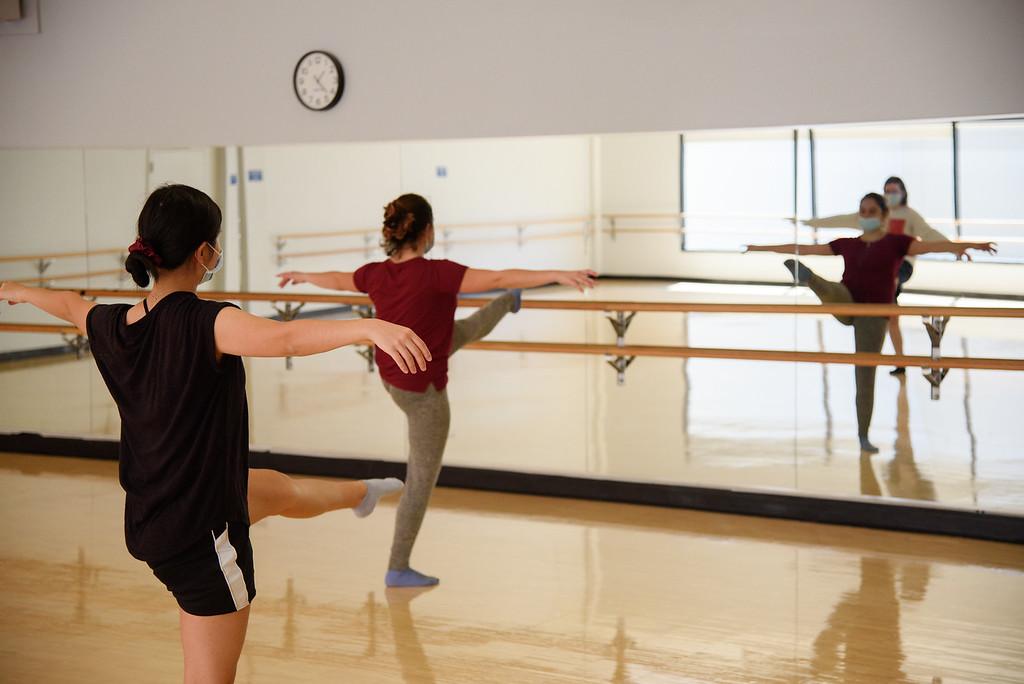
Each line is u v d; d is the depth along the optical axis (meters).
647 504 5.91
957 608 4.27
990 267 5.16
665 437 5.88
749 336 5.66
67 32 6.67
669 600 4.40
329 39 6.12
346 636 4.04
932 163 5.23
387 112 6.06
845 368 5.50
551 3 5.66
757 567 4.83
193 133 6.49
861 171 5.35
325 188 6.36
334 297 6.21
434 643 3.97
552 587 4.58
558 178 5.93
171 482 2.37
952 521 5.33
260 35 6.26
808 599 4.40
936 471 5.37
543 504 5.95
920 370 5.37
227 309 2.31
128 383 2.39
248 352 2.26
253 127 6.35
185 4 6.39
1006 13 4.88
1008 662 3.72
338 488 3.28
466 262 6.14
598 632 4.06
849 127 5.35
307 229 6.41
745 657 3.80
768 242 5.56
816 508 5.58
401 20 5.96
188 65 6.44
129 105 6.61
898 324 5.38
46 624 4.16
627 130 5.58
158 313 2.36
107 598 4.46
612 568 4.83
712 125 5.43
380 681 3.62
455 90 5.90
